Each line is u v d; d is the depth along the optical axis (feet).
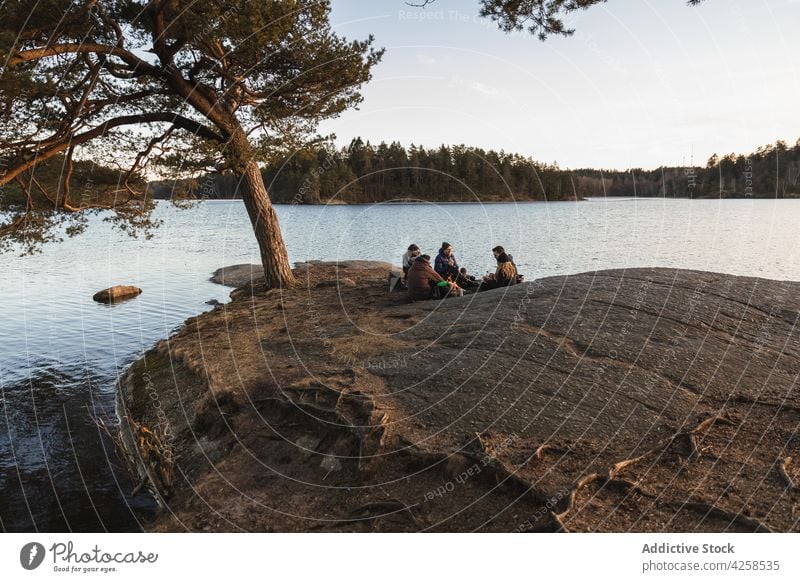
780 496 12.65
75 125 35.37
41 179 37.42
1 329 43.57
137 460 20.80
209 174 40.73
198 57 38.68
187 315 46.98
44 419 26.14
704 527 11.89
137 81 38.63
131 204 42.24
